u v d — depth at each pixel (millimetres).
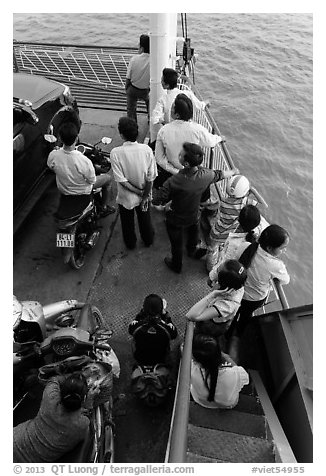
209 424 3258
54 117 5293
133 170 4168
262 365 4262
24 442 2596
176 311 4477
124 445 3492
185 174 3961
